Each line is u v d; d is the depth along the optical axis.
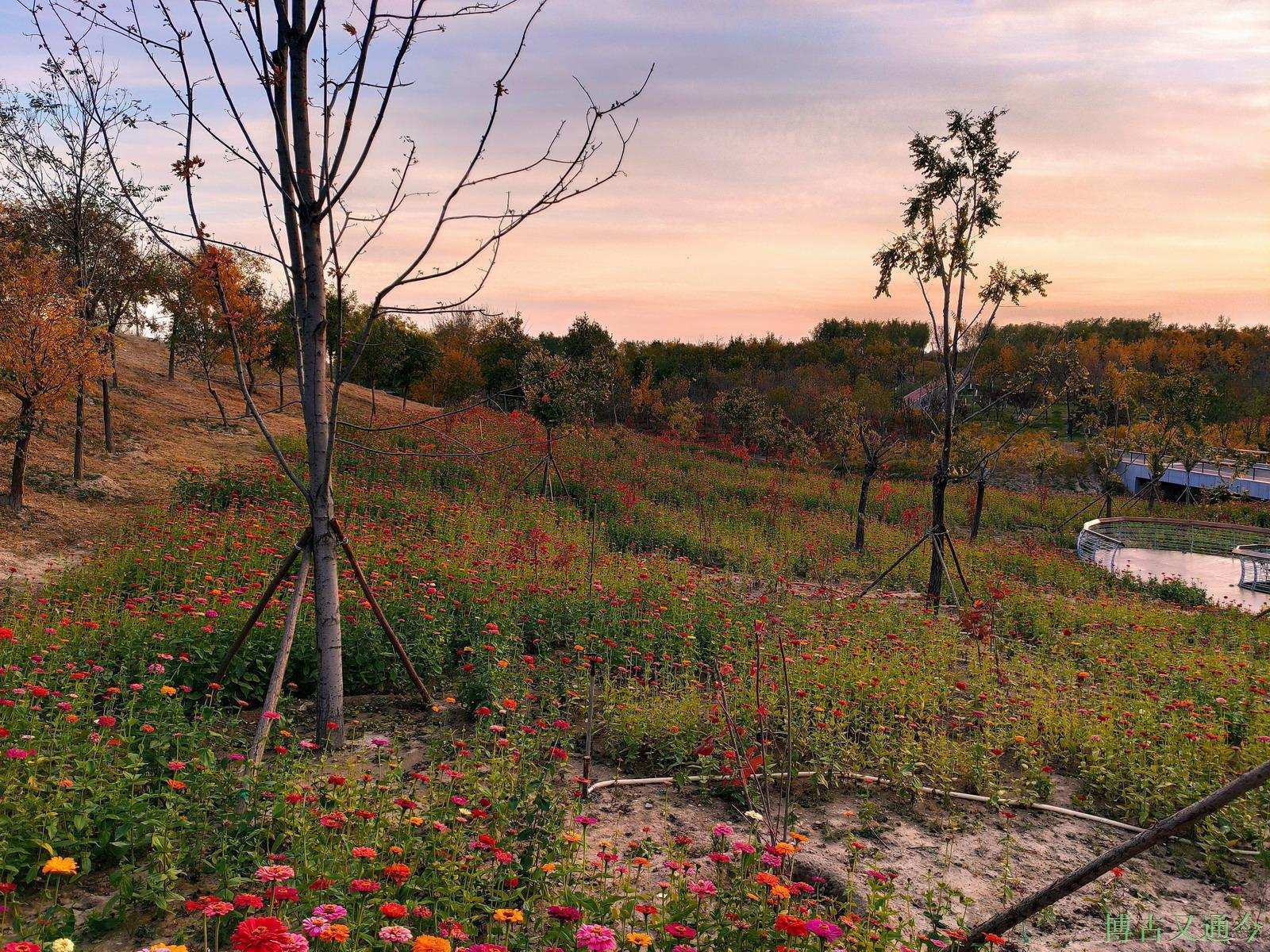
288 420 29.52
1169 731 6.58
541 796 4.30
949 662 9.52
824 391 53.59
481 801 4.30
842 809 5.71
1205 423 43.53
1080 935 4.34
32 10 5.94
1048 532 27.14
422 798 4.94
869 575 16.81
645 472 26.12
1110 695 7.81
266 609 7.69
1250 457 35.81
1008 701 7.43
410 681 7.47
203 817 4.16
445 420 27.05
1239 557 19.34
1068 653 10.89
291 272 6.30
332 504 6.35
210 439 23.08
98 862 4.06
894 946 3.60
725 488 26.64
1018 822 5.75
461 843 3.96
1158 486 36.31
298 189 6.22
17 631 6.79
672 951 3.14
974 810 5.87
